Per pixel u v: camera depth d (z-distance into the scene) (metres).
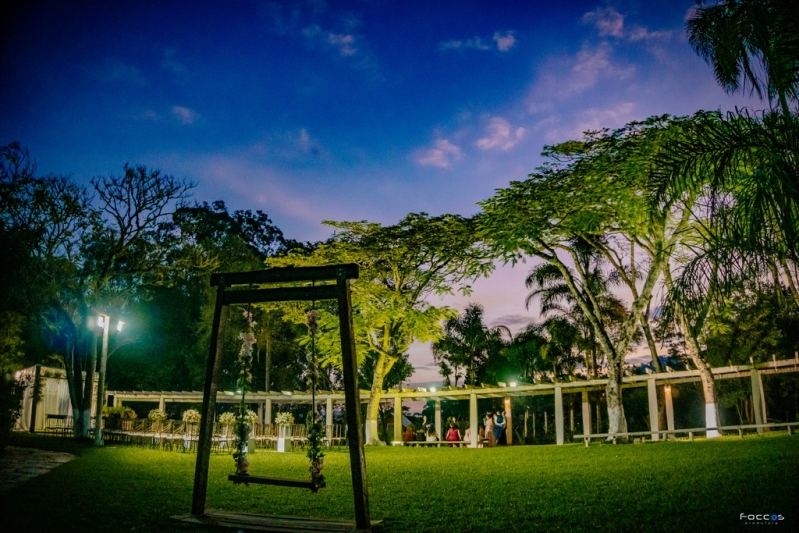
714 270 7.99
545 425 38.75
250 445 21.00
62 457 17.14
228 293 8.89
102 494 10.09
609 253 27.08
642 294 23.38
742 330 29.77
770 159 7.73
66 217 23.80
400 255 29.33
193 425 21.16
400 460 17.36
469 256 28.67
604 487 10.09
